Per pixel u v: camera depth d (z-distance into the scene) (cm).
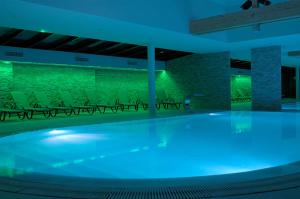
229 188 228
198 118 1029
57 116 1052
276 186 228
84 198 215
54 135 695
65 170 386
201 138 628
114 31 859
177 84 1509
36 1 579
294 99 2281
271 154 463
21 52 1059
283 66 2344
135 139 633
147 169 387
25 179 260
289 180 241
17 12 645
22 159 452
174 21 872
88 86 1330
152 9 807
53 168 395
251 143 558
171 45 1135
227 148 516
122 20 733
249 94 2158
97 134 712
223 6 1061
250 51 1368
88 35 918
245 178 250
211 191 224
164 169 389
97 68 1376
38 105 1066
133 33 891
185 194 221
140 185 242
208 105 1401
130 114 1099
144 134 702
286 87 2569
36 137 657
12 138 604
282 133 671
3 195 220
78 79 1295
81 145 570
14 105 1071
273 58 1222
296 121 902
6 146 567
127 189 232
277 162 415
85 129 764
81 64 1232
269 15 757
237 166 398
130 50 1355
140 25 786
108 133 725
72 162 430
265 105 1249
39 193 223
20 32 951
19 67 1119
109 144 577
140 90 1562
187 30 916
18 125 763
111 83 1434
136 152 499
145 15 789
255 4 783
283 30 975
